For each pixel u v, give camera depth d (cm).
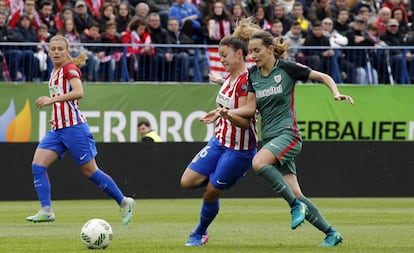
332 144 6041
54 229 3669
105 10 6219
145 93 5912
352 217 4381
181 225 3900
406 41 6669
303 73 2861
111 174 5788
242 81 2947
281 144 2836
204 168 3003
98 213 4616
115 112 5866
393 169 6112
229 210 4859
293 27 6322
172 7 6450
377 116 6141
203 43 6325
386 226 3862
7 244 3031
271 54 2880
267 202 5581
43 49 5759
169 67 5966
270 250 2817
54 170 5725
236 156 2958
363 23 6531
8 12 6103
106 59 5866
